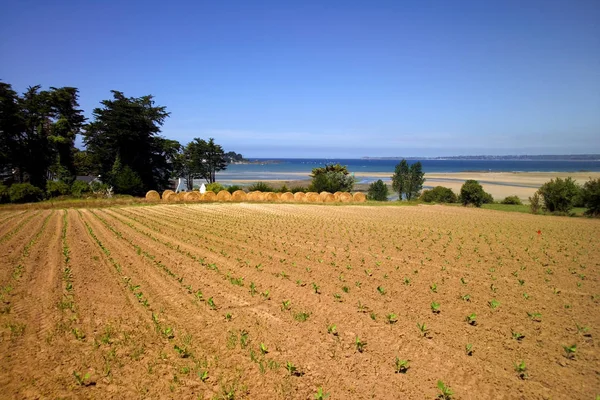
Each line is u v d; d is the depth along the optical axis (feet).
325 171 170.50
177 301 28.89
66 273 35.94
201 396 16.92
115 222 71.00
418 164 169.48
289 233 59.93
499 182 283.38
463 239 56.29
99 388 17.60
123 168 155.53
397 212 97.30
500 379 18.21
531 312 26.81
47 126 168.45
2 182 147.23
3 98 143.84
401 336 22.85
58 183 128.98
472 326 24.36
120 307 27.61
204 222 72.02
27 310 26.91
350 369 19.12
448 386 17.61
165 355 20.52
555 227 71.10
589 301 29.25
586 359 20.16
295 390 17.33
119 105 162.09
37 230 61.11
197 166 247.50
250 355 20.52
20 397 16.85
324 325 24.47
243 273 36.60
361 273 36.83
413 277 35.58
